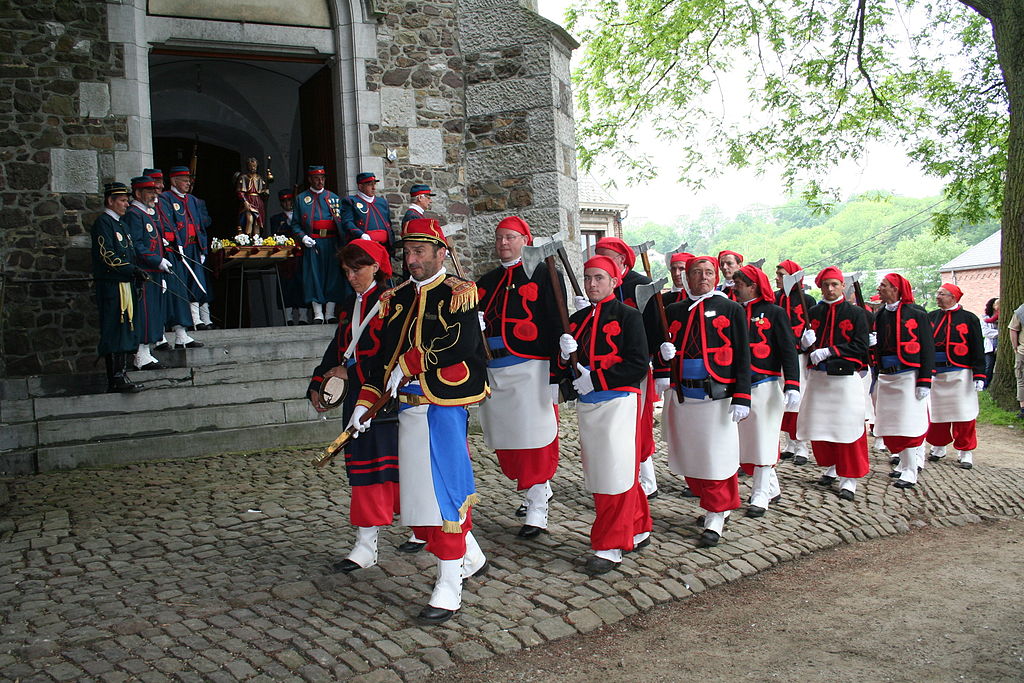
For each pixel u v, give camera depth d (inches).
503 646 148.6
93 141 354.6
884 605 175.5
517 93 408.5
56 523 206.7
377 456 173.6
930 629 161.6
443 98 414.0
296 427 306.5
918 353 280.1
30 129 346.3
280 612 156.5
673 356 203.0
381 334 167.6
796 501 253.9
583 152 708.0
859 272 298.0
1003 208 487.8
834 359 260.1
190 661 136.1
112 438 285.1
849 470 259.4
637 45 663.8
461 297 157.6
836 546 219.8
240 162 568.4
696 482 207.5
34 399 282.7
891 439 285.1
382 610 159.3
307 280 379.6
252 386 310.3
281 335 360.5
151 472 266.5
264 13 390.6
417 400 156.7
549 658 147.3
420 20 410.3
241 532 203.2
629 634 159.0
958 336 321.7
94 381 317.4
